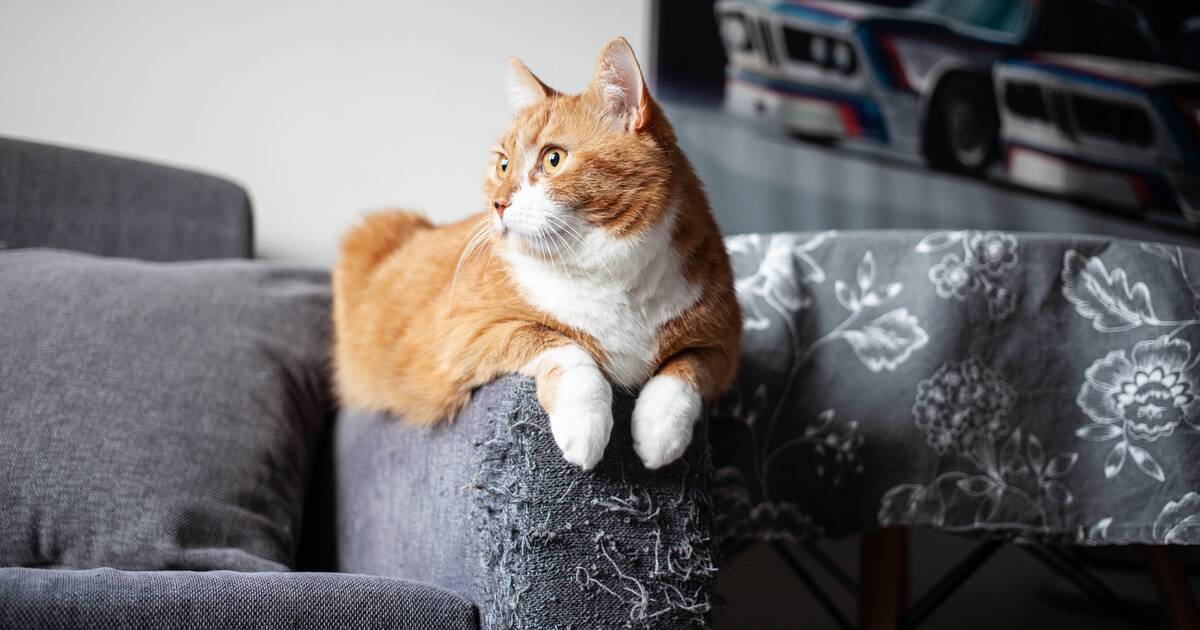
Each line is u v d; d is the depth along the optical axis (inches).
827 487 47.1
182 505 43.7
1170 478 43.5
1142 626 70.7
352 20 83.2
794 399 47.9
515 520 32.9
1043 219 99.0
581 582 32.5
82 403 44.4
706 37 94.4
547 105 44.6
